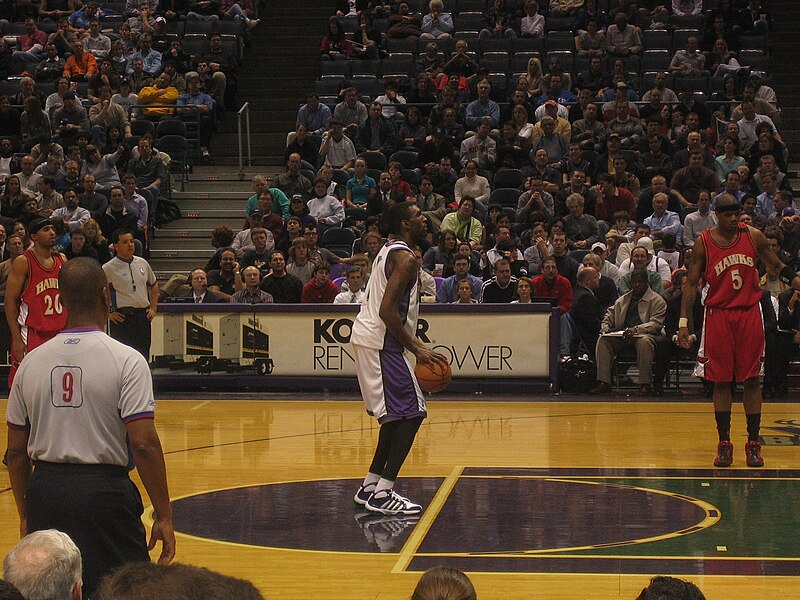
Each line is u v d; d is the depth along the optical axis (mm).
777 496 15008
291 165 33812
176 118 39062
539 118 36281
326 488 15758
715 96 38312
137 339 21625
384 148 36438
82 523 8344
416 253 15336
